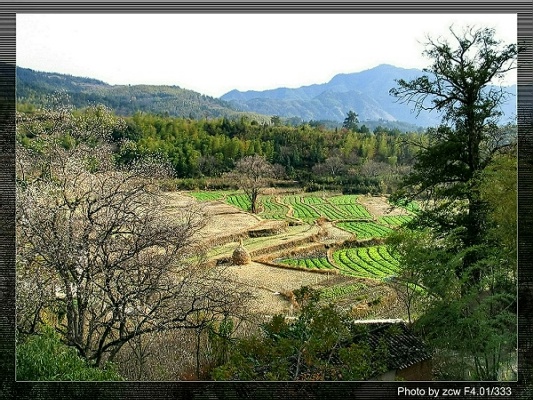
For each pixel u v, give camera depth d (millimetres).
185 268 11086
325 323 7215
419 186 15172
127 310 9828
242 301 10727
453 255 12250
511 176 11234
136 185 10992
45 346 7906
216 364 9164
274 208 37375
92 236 10039
